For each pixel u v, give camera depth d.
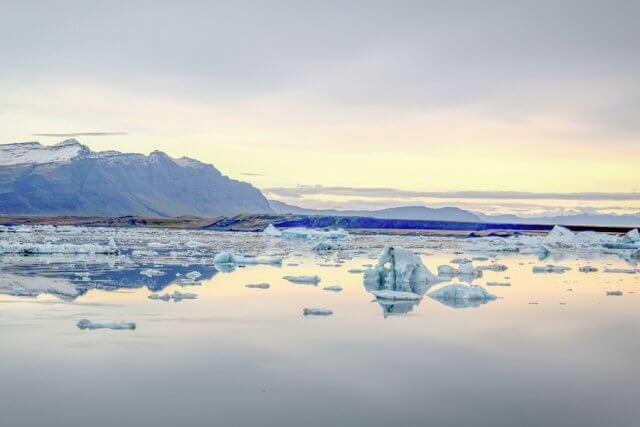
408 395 16.53
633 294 35.44
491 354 20.75
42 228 147.12
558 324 25.91
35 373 17.81
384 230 187.75
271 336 22.78
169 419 14.59
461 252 81.69
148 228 196.25
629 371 18.98
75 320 25.03
